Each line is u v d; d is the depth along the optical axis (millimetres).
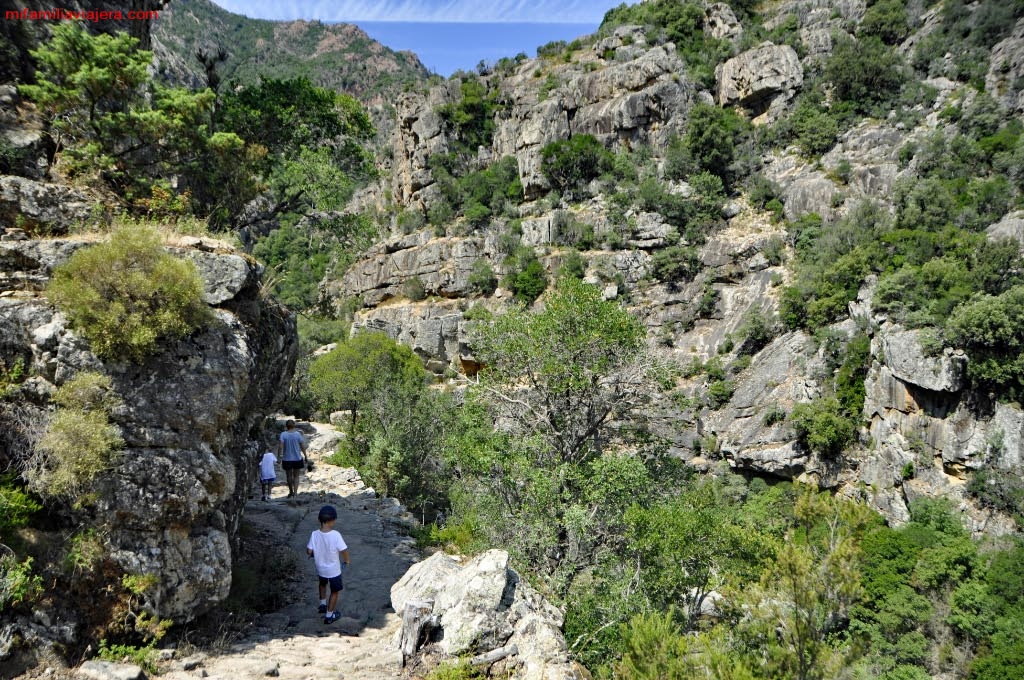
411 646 6289
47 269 6602
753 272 49750
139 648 5613
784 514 26484
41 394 6000
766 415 39531
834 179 52531
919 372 32031
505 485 13258
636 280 53469
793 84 62562
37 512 5688
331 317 69188
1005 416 29516
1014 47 53688
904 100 56031
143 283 6301
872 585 23844
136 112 9375
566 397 15109
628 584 10305
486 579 6922
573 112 68562
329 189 15984
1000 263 33500
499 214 65500
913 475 32094
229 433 6969
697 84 67938
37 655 4957
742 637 9680
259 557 9258
